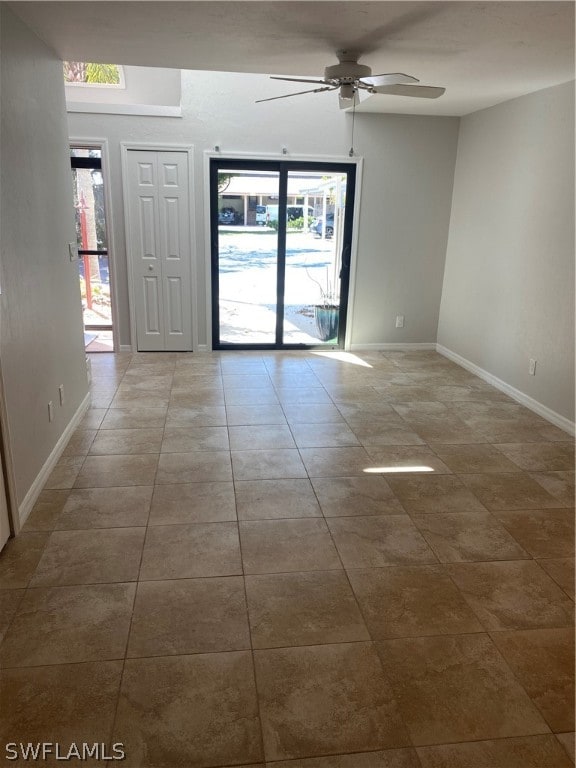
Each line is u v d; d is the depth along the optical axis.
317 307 5.94
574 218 3.84
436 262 5.90
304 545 2.55
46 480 3.05
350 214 5.66
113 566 2.37
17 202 2.68
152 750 1.58
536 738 1.66
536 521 2.81
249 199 5.48
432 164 5.57
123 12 2.65
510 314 4.67
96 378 4.87
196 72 5.03
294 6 2.55
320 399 4.52
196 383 4.82
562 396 4.02
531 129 4.32
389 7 2.56
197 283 5.57
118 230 5.33
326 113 5.29
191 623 2.06
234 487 3.06
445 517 2.82
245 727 1.66
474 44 3.11
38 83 3.03
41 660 1.88
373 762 1.57
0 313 2.40
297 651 1.95
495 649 1.99
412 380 5.09
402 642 2.01
